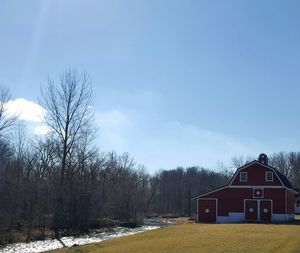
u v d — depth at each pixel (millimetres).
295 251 27078
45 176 61656
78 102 82938
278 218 59688
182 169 146375
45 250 38438
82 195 60062
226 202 61594
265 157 68812
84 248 36219
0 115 54469
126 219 75812
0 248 40125
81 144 78125
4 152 62406
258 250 27891
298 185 111625
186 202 132000
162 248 31672
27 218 53281
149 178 133500
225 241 33156
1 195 51812
